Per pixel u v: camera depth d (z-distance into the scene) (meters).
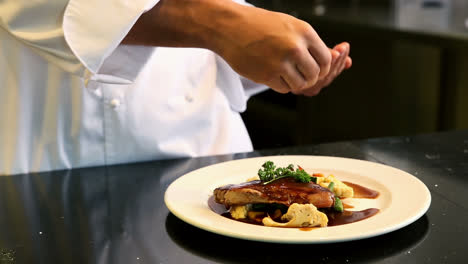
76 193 0.92
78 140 1.11
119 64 0.92
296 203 0.74
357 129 2.91
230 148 1.26
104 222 0.79
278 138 3.14
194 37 0.83
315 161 0.99
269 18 0.79
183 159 1.09
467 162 1.00
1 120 1.08
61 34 0.86
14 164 1.09
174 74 1.17
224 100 1.26
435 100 2.47
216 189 0.80
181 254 0.68
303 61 0.79
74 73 0.90
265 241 0.65
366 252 0.66
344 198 0.84
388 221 0.70
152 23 0.83
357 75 2.81
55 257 0.68
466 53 2.27
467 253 0.65
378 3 3.32
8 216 0.82
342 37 2.79
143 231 0.75
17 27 0.89
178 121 1.18
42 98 1.08
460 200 0.82
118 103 1.11
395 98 2.68
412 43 2.43
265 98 3.21
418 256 0.65
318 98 2.89
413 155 1.05
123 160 1.16
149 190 0.92
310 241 0.64
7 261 0.67
